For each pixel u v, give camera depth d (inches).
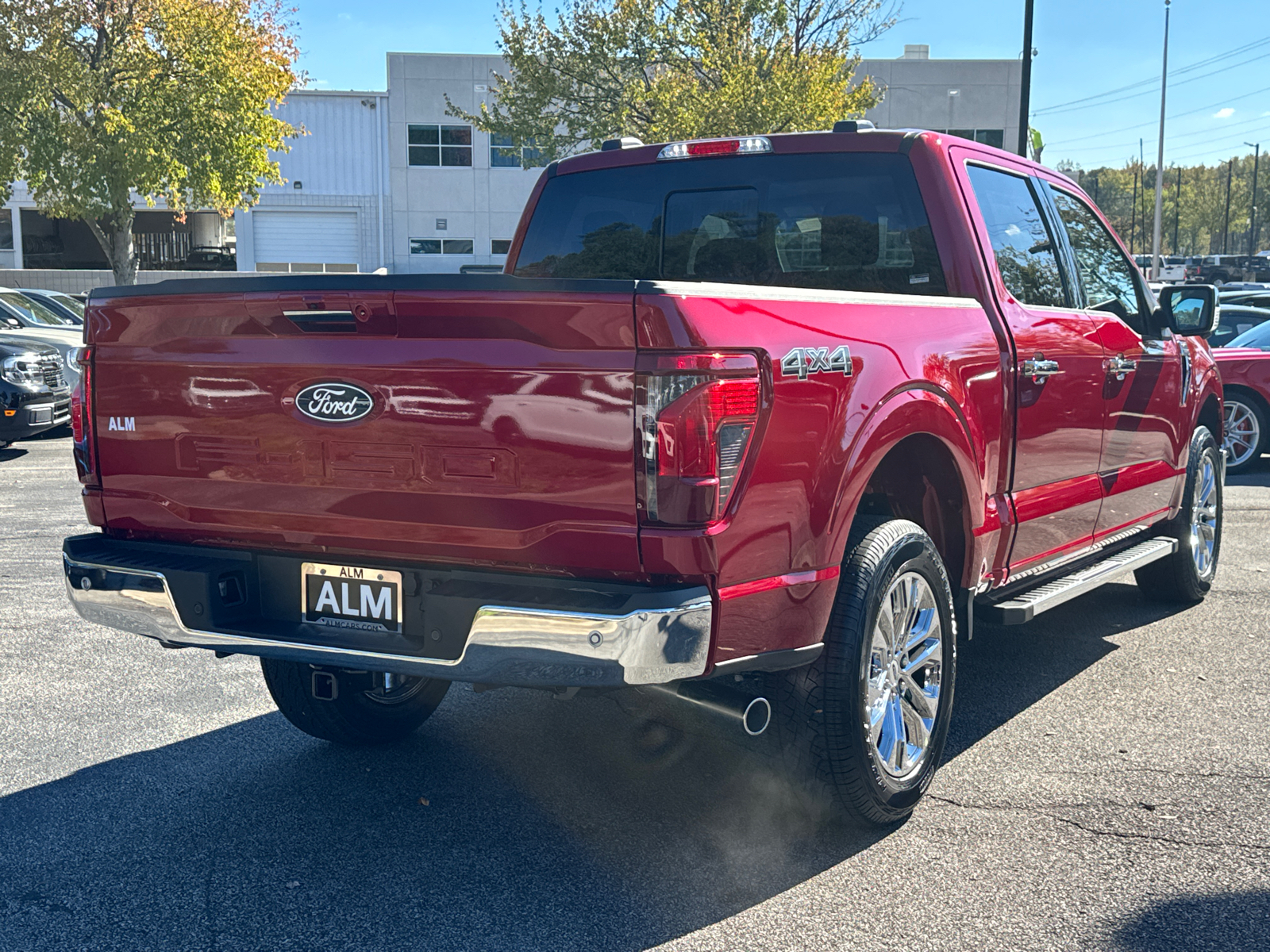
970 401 144.1
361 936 111.3
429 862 126.9
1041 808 140.2
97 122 982.4
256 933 112.0
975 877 122.4
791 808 140.6
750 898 118.4
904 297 137.0
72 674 194.9
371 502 116.3
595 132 1133.1
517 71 1193.4
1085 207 205.5
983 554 152.3
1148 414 207.0
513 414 108.7
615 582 109.2
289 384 118.7
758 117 974.4
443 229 1635.1
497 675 109.7
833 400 118.6
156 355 126.3
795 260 171.6
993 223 168.4
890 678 134.0
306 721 156.3
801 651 119.3
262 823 136.9
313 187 1611.7
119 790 146.5
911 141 162.2
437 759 157.6
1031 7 874.1
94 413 131.9
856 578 126.2
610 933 111.7
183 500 127.5
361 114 1606.8
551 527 109.2
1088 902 116.9
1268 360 438.6
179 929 112.7
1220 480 249.6
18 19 967.0
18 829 135.1
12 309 616.4
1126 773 151.3
